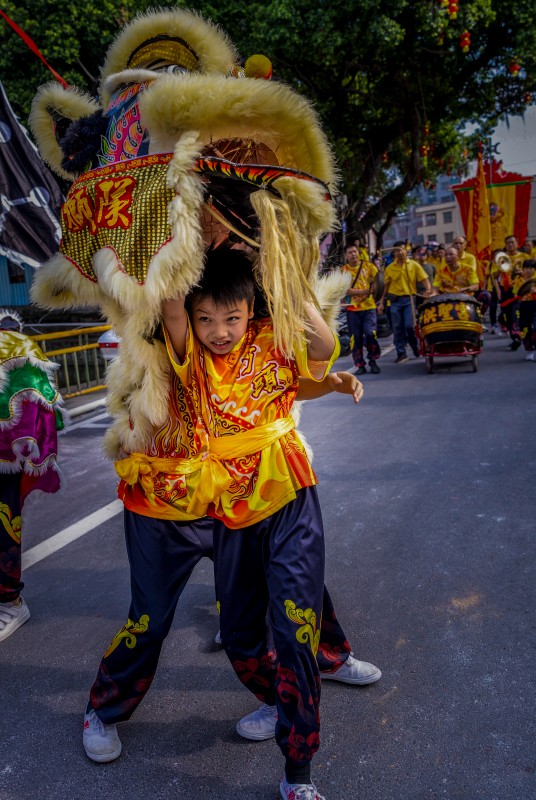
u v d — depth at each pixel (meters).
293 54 14.38
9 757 2.40
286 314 1.97
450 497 4.60
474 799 2.09
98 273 1.91
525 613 3.12
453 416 6.87
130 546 2.22
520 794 2.10
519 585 3.38
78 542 4.36
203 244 1.92
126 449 2.24
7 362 3.00
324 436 6.46
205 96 1.76
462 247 10.78
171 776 2.27
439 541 3.94
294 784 2.02
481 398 7.63
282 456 2.09
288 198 1.90
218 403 2.08
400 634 3.02
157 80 1.83
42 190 7.98
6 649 3.13
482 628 3.02
